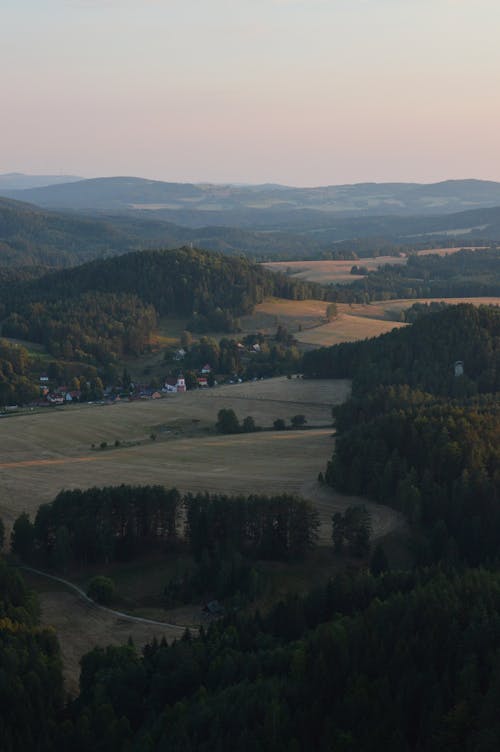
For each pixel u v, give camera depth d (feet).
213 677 233.96
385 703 205.87
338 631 233.96
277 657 234.17
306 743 201.67
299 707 211.20
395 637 227.20
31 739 220.64
